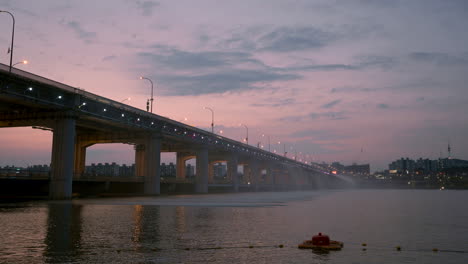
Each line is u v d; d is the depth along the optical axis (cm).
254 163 18988
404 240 2216
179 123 10931
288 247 1958
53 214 3772
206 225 2902
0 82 5678
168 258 1667
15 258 1634
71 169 6875
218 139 14212
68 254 1723
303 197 10344
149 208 4891
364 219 3547
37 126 7238
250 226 2858
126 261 1596
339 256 1742
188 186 13212
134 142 10112
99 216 3584
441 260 1680
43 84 6222
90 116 7462
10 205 5303
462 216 4022
